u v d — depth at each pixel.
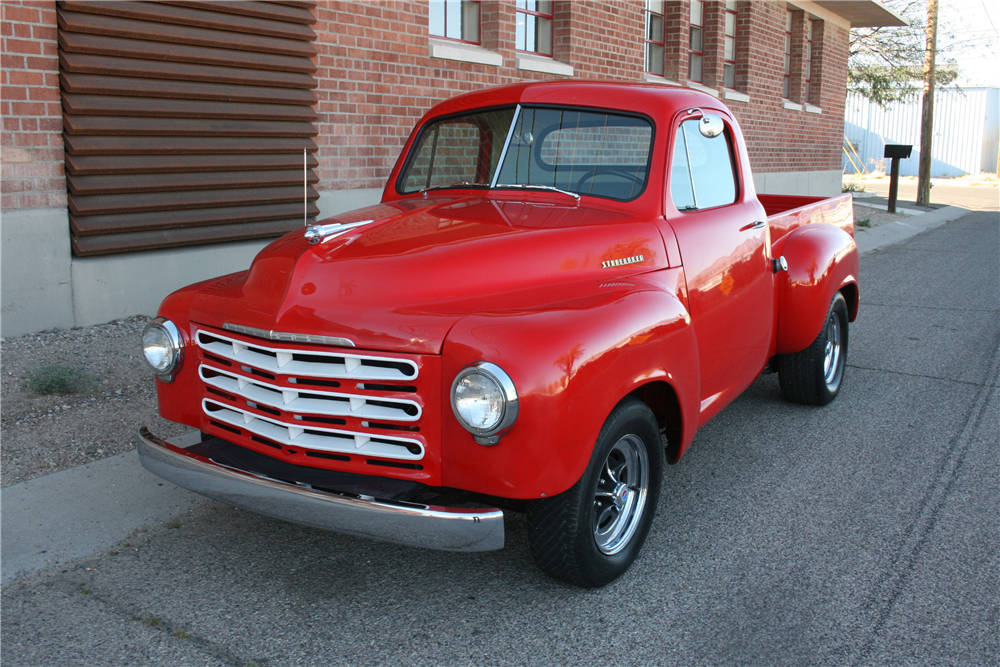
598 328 2.62
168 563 3.10
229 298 2.92
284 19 6.65
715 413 3.72
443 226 3.09
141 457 2.93
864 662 2.54
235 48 6.34
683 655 2.57
